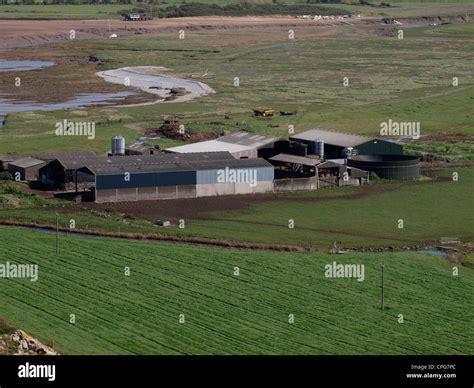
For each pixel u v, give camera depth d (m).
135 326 96.38
